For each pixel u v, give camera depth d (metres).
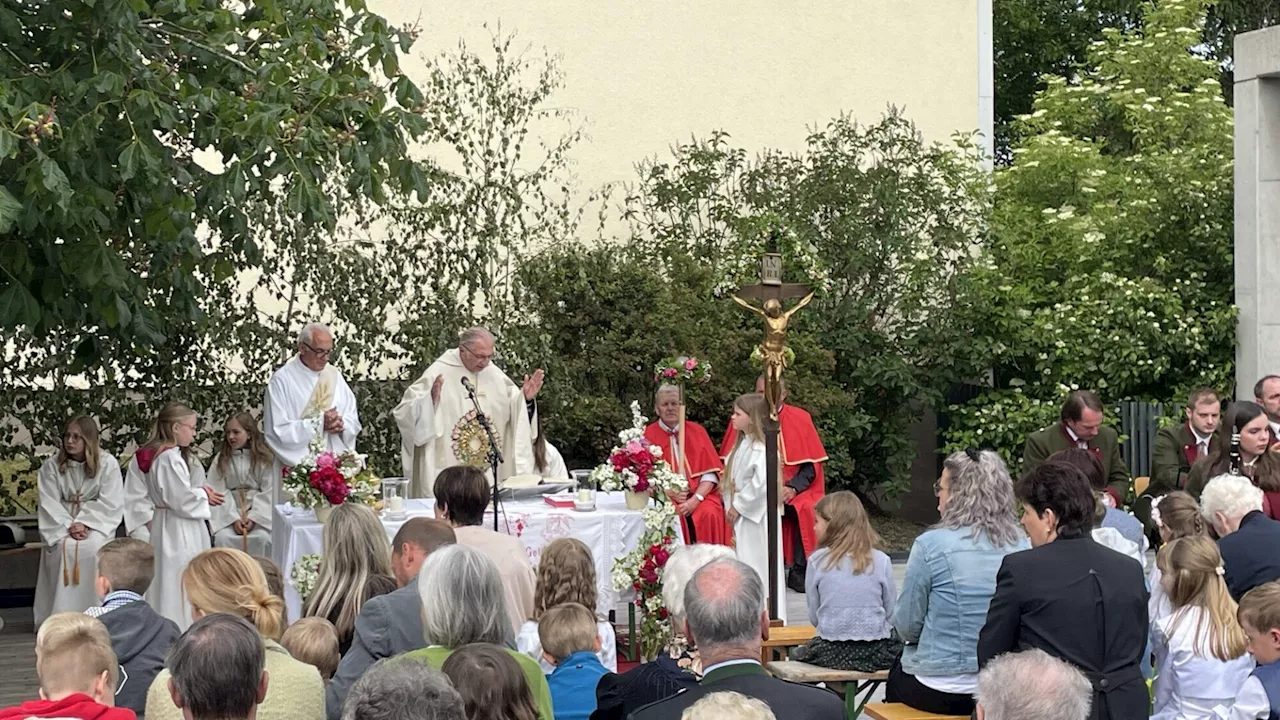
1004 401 13.77
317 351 9.69
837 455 13.63
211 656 3.21
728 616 3.49
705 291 12.97
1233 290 13.67
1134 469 13.21
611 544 7.98
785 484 9.67
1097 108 16.22
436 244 12.16
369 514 5.45
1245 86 12.68
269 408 9.63
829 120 15.26
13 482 11.45
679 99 14.80
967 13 15.66
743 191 13.77
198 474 9.76
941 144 14.48
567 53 14.47
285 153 6.90
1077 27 22.44
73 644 3.69
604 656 7.03
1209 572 5.24
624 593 8.04
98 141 6.88
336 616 5.27
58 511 9.57
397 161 7.38
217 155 13.34
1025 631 4.40
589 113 14.53
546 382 12.30
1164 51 15.84
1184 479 8.84
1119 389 13.60
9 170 6.64
